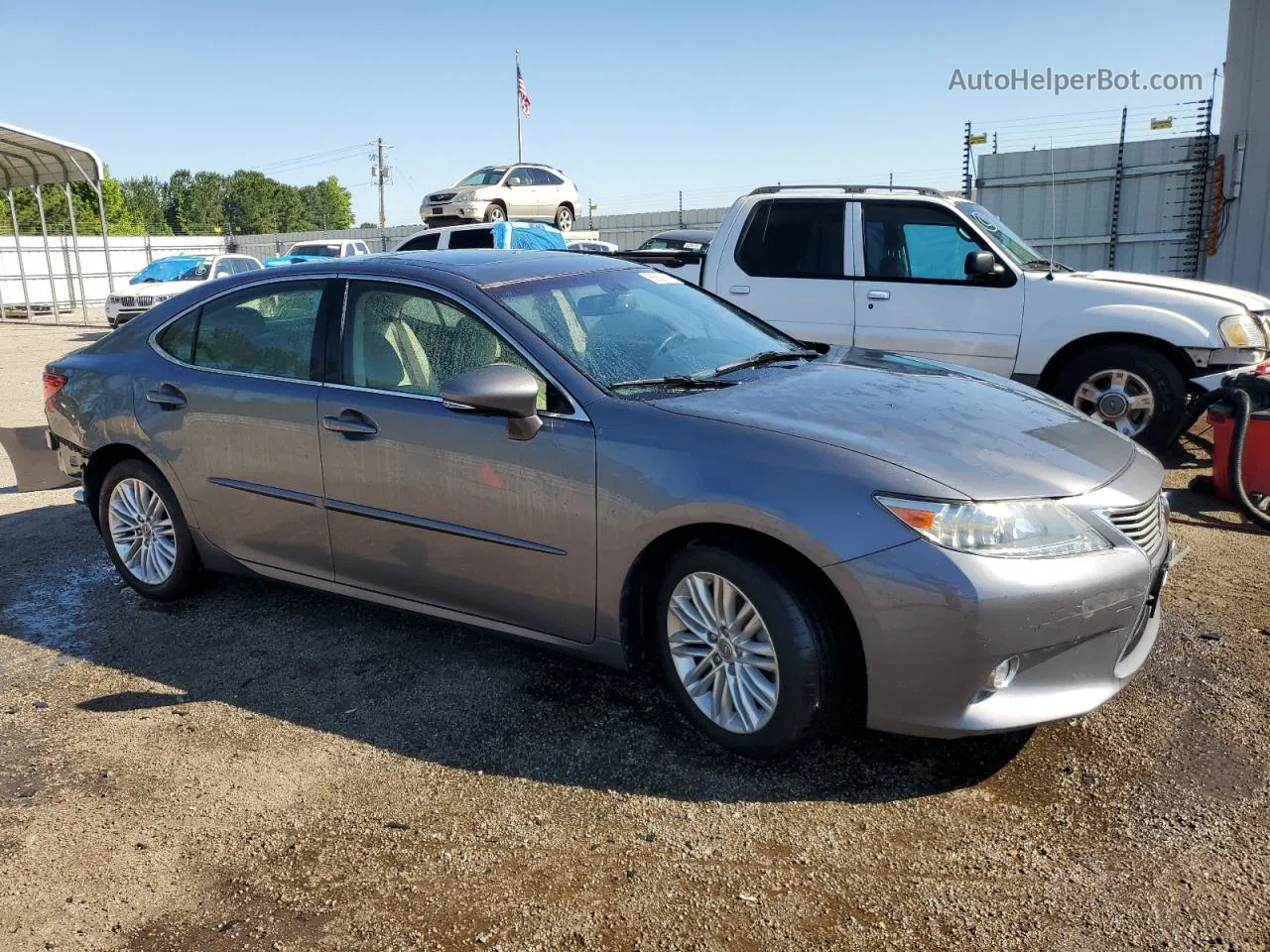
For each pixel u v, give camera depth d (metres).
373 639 4.23
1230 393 5.41
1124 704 3.37
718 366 3.78
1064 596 2.74
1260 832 2.65
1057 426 3.32
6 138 21.41
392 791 3.07
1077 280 6.68
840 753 3.15
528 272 3.96
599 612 3.31
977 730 2.78
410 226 41.19
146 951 2.43
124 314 20.59
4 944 2.47
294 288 4.16
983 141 14.11
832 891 2.52
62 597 4.91
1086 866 2.56
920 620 2.73
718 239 7.70
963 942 2.32
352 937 2.44
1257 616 4.03
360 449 3.76
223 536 4.35
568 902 2.53
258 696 3.76
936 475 2.83
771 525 2.87
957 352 6.96
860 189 7.31
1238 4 11.38
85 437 4.72
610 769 3.13
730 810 2.88
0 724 3.62
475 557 3.55
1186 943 2.28
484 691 3.70
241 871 2.72
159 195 121.38
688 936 2.38
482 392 3.20
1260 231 11.62
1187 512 5.57
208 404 4.24
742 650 3.05
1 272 34.28
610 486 3.17
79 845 2.86
